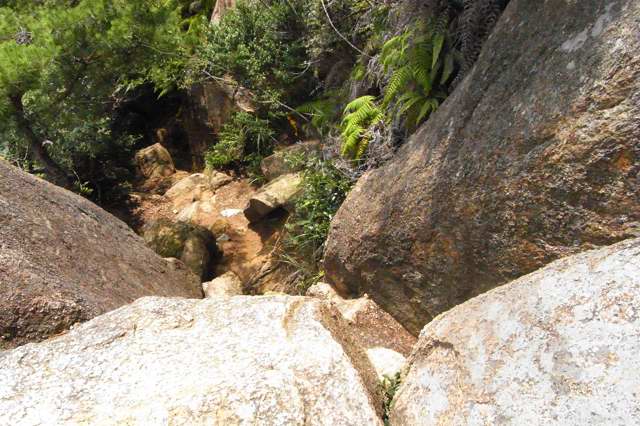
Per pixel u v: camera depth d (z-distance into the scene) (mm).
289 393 1780
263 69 8938
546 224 2588
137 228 9547
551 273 1859
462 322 2053
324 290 4539
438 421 1797
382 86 5562
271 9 8828
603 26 2512
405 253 3594
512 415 1545
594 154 2344
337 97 7145
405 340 3740
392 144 4941
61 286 3297
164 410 1747
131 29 8344
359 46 7078
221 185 9766
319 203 6008
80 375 1985
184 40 9414
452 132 3312
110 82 9008
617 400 1359
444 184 3232
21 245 3637
